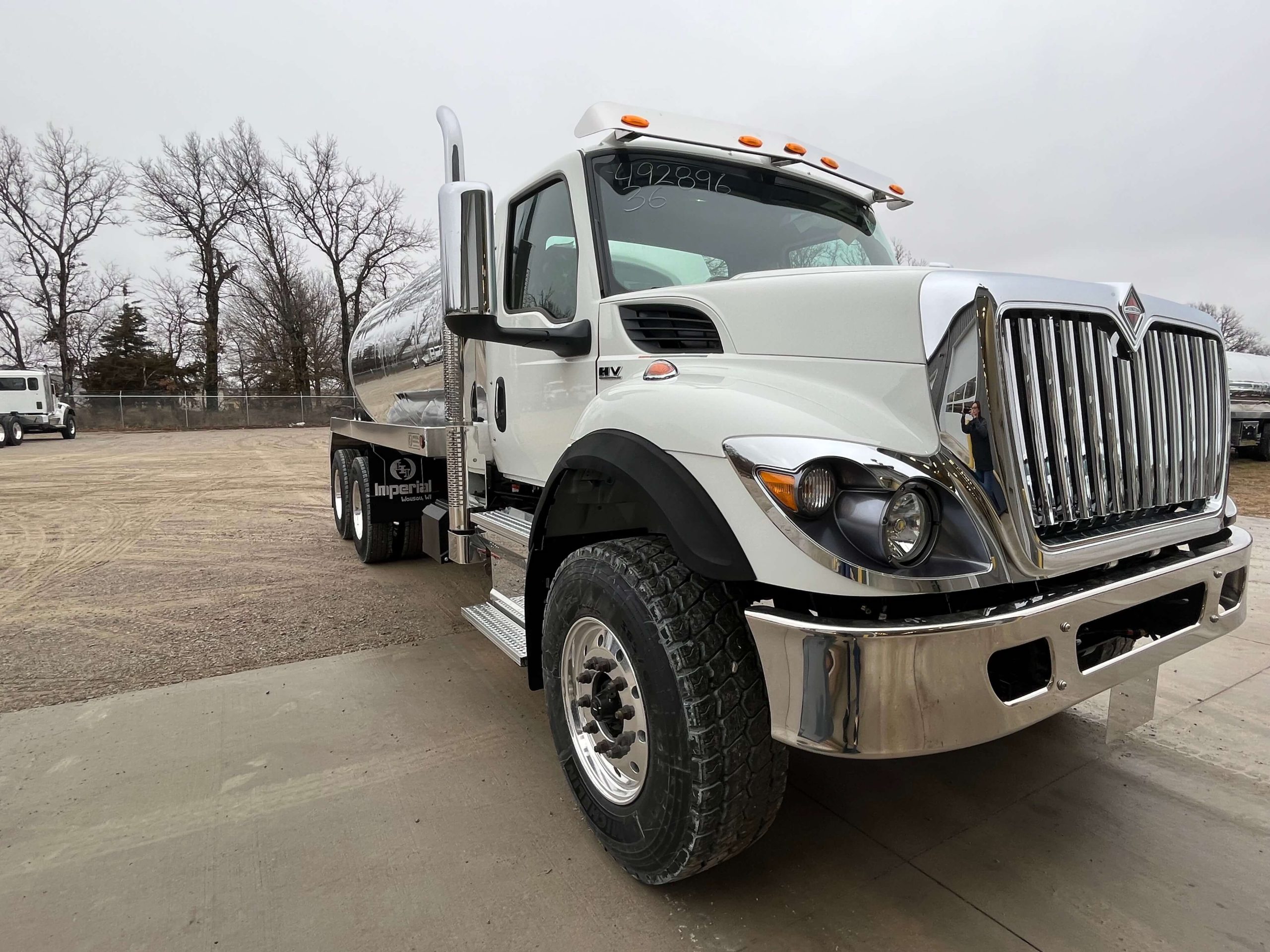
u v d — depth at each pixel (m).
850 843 2.41
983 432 1.72
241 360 49.41
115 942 1.97
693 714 1.88
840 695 1.62
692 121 2.98
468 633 4.52
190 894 2.16
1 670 3.92
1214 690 3.57
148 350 48.47
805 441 1.73
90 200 42.69
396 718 3.33
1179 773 2.82
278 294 44.81
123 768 2.89
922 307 1.78
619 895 2.15
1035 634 1.74
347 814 2.57
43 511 9.66
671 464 1.98
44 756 2.99
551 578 2.73
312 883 2.21
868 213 3.65
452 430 3.98
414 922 2.04
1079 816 2.55
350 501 6.80
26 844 2.41
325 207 43.28
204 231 43.25
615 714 2.20
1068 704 1.84
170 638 4.44
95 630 4.59
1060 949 1.93
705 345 2.35
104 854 2.35
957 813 2.58
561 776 2.83
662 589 1.99
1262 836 2.43
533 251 3.31
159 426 36.22
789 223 3.26
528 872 2.26
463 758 2.96
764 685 1.92
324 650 4.23
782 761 1.96
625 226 2.85
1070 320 1.92
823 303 2.00
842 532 1.68
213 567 6.33
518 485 3.84
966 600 1.80
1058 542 1.85
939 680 1.62
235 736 3.16
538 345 2.72
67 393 43.16
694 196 3.05
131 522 8.78
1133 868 2.26
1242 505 9.40
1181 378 2.30
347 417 7.12
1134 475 2.09
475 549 3.98
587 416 2.43
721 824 1.91
